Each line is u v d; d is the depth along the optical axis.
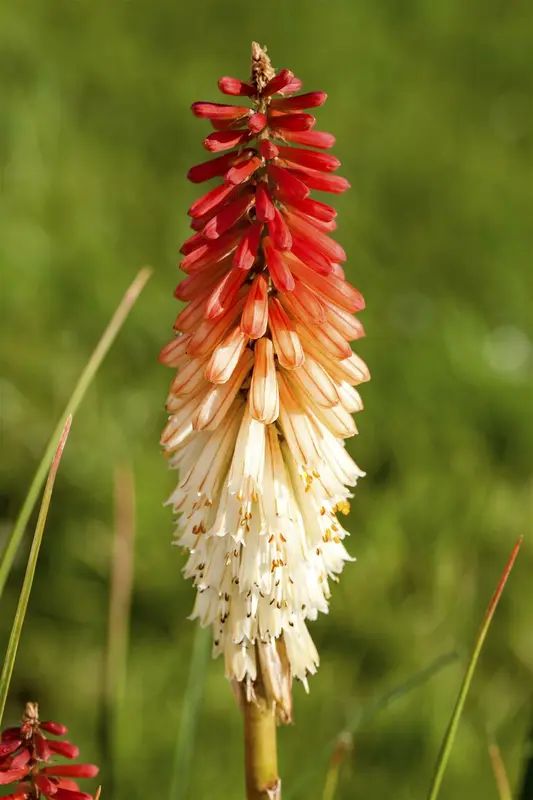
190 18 12.57
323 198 10.12
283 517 3.12
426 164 10.97
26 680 6.23
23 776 2.90
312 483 3.19
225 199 2.99
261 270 3.13
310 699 6.22
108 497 6.92
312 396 3.05
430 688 6.29
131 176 10.14
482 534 7.24
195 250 3.01
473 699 6.27
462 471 7.68
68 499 6.93
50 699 6.13
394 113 11.74
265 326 2.94
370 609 6.78
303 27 12.70
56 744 2.94
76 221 9.33
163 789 5.61
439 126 11.68
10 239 8.73
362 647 6.59
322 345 3.02
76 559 6.69
